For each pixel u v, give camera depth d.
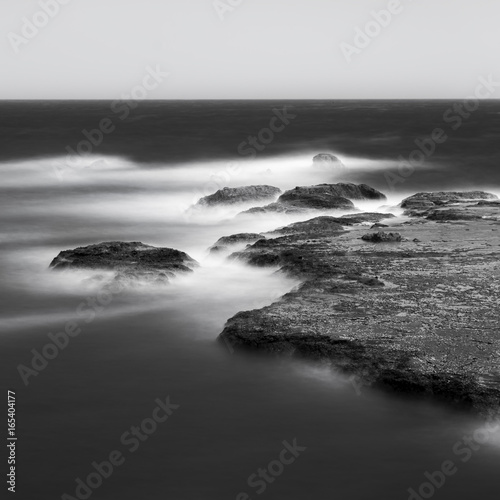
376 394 16.66
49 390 17.38
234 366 18.38
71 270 26.41
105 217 41.59
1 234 36.56
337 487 13.61
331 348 18.17
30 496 13.43
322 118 129.12
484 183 54.78
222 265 27.47
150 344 20.06
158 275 24.98
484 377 16.44
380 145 75.06
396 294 21.95
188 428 15.56
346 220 33.94
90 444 15.02
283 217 37.75
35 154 69.31
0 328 21.50
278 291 24.19
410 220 34.03
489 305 20.84
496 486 13.62
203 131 90.75
